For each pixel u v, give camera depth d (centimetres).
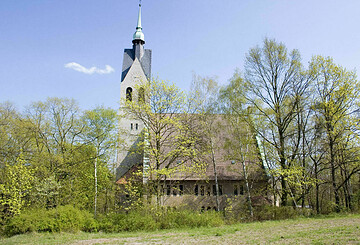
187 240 1750
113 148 4228
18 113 3488
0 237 2336
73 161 3712
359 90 3038
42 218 2461
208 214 2727
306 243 1375
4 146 3027
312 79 3206
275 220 2719
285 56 3297
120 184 4300
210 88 3606
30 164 3169
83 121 4147
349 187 3675
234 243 1534
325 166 3559
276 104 3284
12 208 2698
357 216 2569
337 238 1433
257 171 3669
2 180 2823
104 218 2628
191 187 4209
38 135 3553
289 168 3077
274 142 3253
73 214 2575
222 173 4259
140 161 4494
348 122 3073
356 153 3142
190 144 3212
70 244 1827
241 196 4112
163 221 2553
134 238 2002
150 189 3136
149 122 3266
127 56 5603
